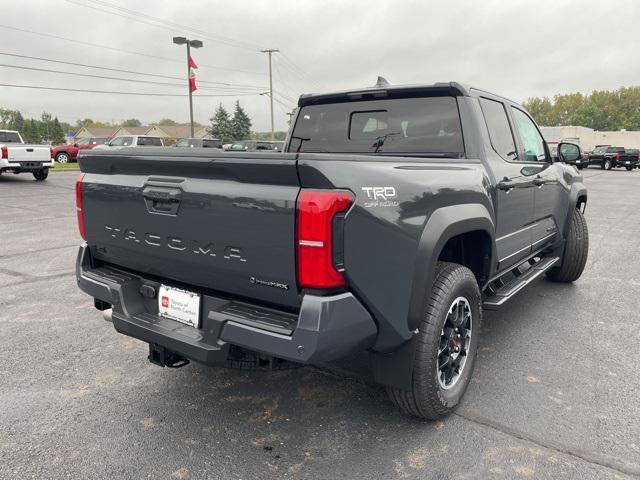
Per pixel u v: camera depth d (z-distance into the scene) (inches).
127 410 119.2
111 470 97.3
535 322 178.4
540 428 111.2
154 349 109.2
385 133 148.1
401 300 95.6
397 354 102.9
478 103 139.4
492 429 110.7
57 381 133.4
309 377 135.9
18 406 120.6
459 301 114.7
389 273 92.6
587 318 182.7
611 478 94.4
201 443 106.0
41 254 284.2
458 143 135.9
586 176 1149.7
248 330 89.2
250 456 101.7
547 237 191.2
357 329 89.0
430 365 103.7
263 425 113.0
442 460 100.0
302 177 82.6
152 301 113.1
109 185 113.7
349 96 152.3
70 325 173.3
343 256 84.5
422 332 103.2
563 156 203.6
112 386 131.0
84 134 4188.0
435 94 139.4
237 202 89.5
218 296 100.4
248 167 87.0
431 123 140.3
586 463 98.8
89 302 198.2
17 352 151.1
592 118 5142.7
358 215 85.4
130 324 107.8
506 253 148.7
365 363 144.6
